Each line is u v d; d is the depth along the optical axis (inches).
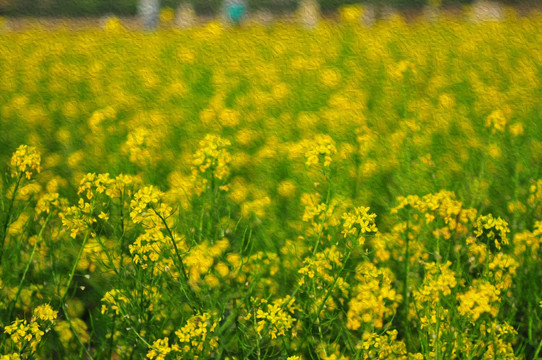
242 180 287.7
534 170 255.3
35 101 449.4
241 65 498.9
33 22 943.7
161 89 458.6
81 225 202.7
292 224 240.7
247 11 972.6
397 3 898.7
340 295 213.9
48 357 208.7
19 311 223.0
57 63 566.3
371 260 226.5
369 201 259.1
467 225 205.9
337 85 408.8
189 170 295.4
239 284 209.8
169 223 214.8
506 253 225.8
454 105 367.9
